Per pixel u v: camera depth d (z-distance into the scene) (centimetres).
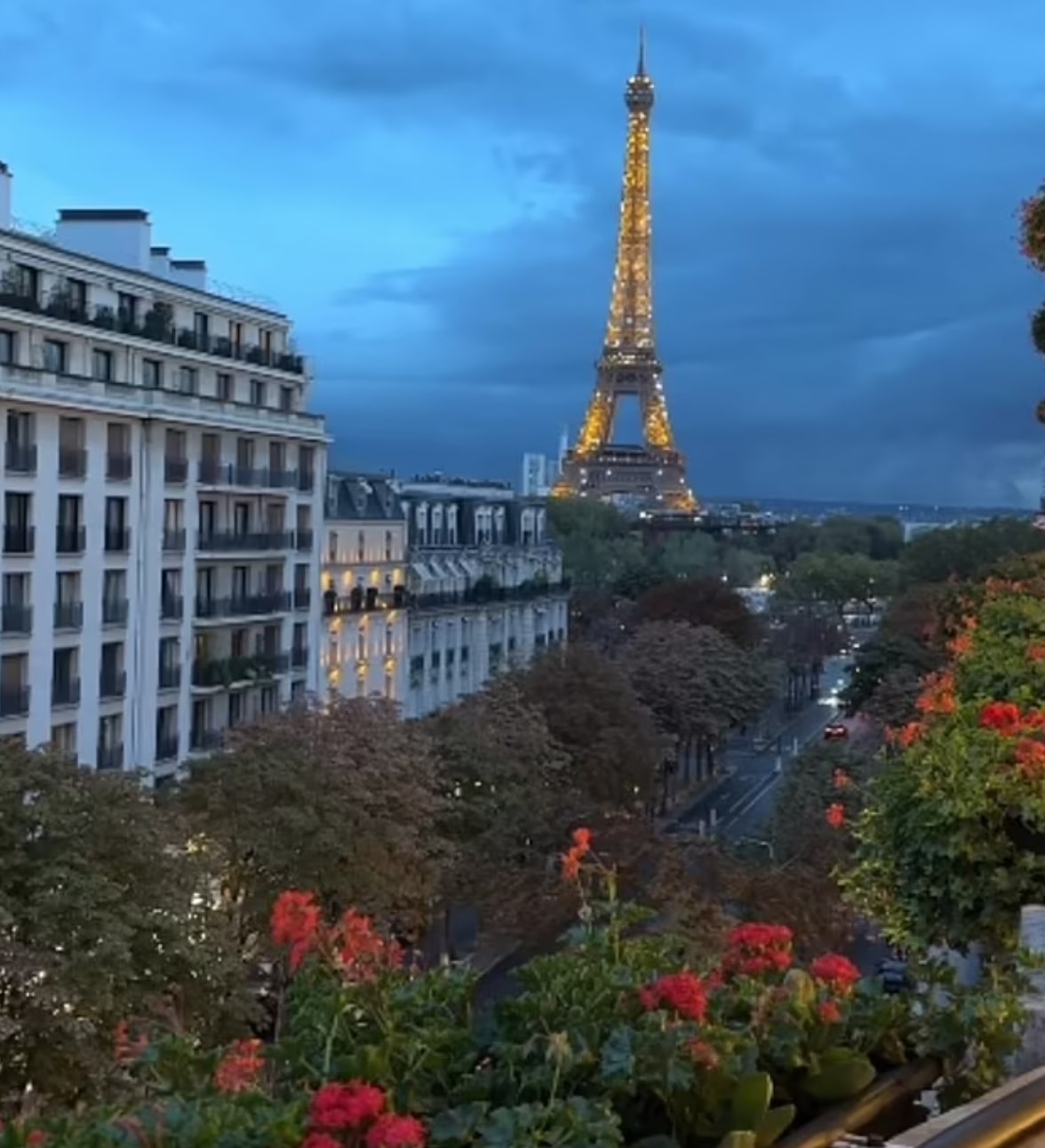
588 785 6681
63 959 2559
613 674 7225
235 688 6234
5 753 2919
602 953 774
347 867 4016
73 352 5375
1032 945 1107
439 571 9000
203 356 6200
